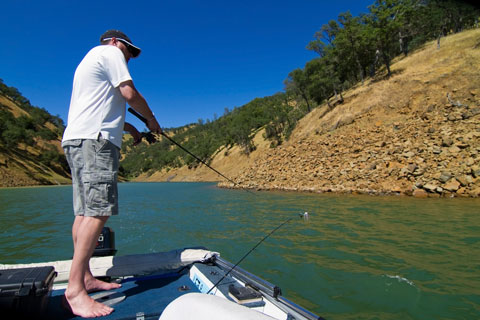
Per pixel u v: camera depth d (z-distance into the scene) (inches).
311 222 319.0
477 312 116.9
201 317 42.0
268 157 1277.1
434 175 554.6
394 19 1344.7
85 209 73.7
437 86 968.3
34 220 425.7
